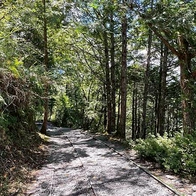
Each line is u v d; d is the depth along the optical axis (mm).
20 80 7516
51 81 8422
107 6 11570
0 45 5785
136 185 6676
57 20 17125
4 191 6066
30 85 8797
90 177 7547
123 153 11297
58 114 47688
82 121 39219
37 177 7754
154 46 21094
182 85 11039
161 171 8133
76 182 7152
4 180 6621
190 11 9383
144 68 25016
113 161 9742
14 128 10148
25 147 10312
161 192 6102
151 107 33281
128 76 26172
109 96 22391
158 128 21031
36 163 9391
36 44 16500
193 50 10898
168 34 10766
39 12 15609
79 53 24859
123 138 17016
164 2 10281
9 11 7875
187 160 7812
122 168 8570
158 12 10328
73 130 29734
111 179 7301
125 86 17172
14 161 8117
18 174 7402
